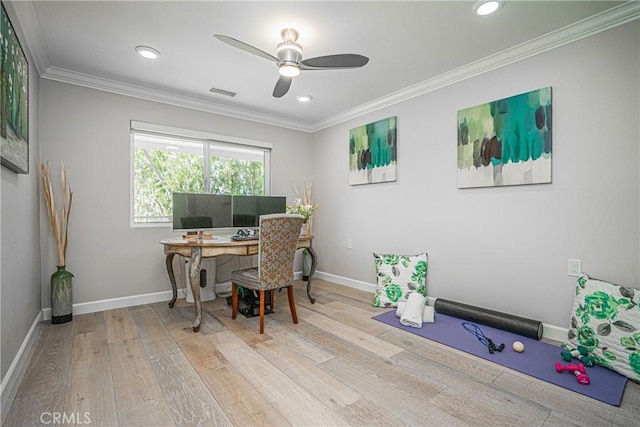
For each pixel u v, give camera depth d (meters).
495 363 1.93
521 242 2.42
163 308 3.04
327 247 4.35
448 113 2.90
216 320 2.71
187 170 3.55
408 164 3.26
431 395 1.60
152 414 1.45
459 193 2.82
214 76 2.88
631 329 1.71
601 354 1.79
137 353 2.07
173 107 3.39
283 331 2.47
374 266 3.68
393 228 3.44
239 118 3.90
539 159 2.30
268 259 2.45
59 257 2.64
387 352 2.09
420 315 2.58
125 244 3.09
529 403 1.53
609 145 2.01
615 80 1.98
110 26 2.09
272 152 4.21
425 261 3.05
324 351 2.11
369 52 2.45
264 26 2.10
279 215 2.42
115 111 3.04
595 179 2.07
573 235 2.16
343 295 3.54
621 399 1.53
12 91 1.69
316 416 1.44
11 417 1.42
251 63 2.63
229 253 2.65
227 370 1.85
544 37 2.22
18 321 1.89
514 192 2.46
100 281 2.96
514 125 2.43
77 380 1.73
